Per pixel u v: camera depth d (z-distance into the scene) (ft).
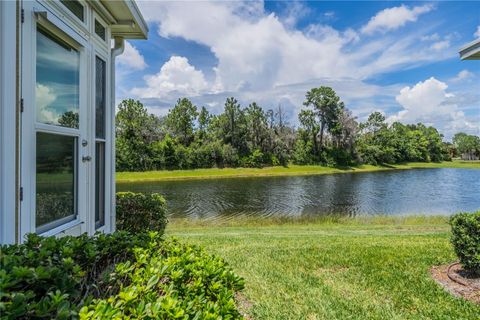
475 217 12.05
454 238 12.39
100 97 11.61
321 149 141.38
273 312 9.11
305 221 37.06
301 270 12.77
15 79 6.63
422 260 13.97
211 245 17.67
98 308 3.20
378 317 8.92
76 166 9.33
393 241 18.78
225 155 123.54
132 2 11.54
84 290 4.80
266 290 10.66
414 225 31.14
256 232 25.34
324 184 81.56
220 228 29.53
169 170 112.98
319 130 142.31
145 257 5.05
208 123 141.18
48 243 5.12
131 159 109.81
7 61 6.40
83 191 9.67
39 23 7.42
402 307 9.54
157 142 119.65
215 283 4.47
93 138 10.48
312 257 14.66
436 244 17.43
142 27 12.97
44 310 3.26
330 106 141.59
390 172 123.24
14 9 6.59
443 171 128.57
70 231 8.90
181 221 37.35
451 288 11.01
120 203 15.81
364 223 34.88
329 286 11.05
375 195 62.18
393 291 10.65
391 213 44.29
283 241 19.07
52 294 3.46
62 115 8.64
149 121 122.31
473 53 15.02
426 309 9.41
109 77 12.35
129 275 4.57
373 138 157.38
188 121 136.36
